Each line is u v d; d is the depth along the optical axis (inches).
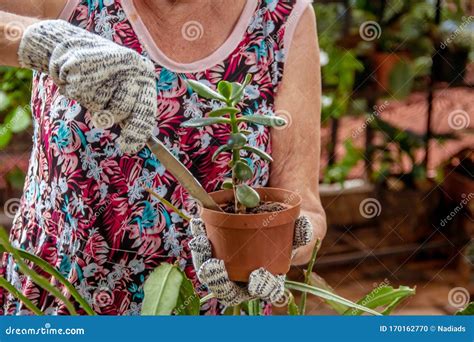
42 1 39.2
